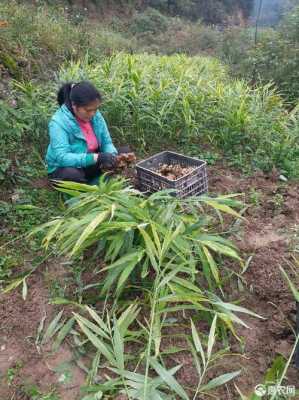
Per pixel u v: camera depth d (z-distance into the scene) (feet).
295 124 13.78
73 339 7.11
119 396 6.06
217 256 8.66
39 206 10.36
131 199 8.07
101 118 10.57
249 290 8.02
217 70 21.06
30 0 29.58
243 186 11.68
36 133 12.18
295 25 25.77
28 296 7.94
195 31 46.80
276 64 24.50
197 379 6.43
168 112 13.33
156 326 6.43
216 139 14.07
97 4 46.70
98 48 24.76
